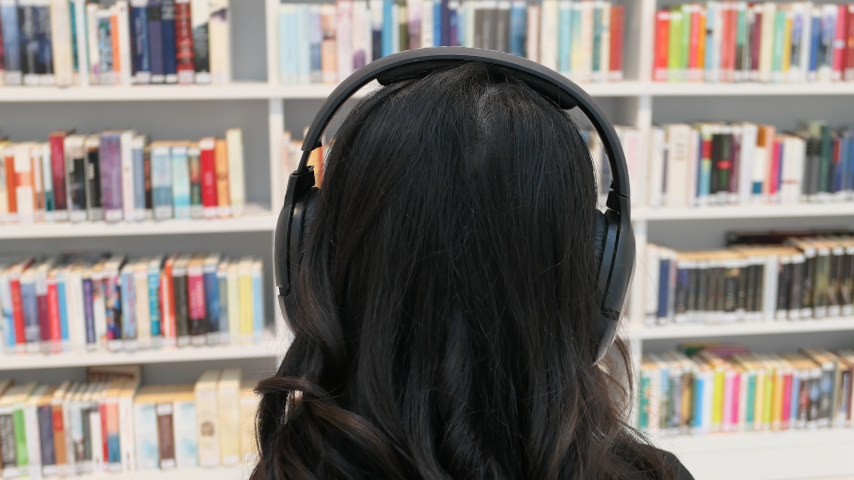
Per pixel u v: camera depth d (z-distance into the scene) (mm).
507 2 2098
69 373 2467
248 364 2510
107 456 2238
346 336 497
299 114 2379
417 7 2068
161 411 2240
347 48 2066
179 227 2082
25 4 1960
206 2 2021
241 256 2457
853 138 2332
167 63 2041
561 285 470
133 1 1999
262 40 2332
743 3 2191
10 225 2066
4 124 2285
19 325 2135
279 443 518
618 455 610
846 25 2258
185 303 2186
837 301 2449
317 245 507
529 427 467
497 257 451
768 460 2459
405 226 451
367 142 468
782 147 2307
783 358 2607
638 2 2186
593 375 566
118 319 2166
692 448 2424
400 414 460
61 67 1983
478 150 450
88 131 2326
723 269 2363
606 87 2133
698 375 2428
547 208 457
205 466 2268
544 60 2135
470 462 455
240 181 2141
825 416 2529
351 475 472
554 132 465
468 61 506
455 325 459
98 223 2086
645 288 2326
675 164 2254
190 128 2367
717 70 2209
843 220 2682
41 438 2199
